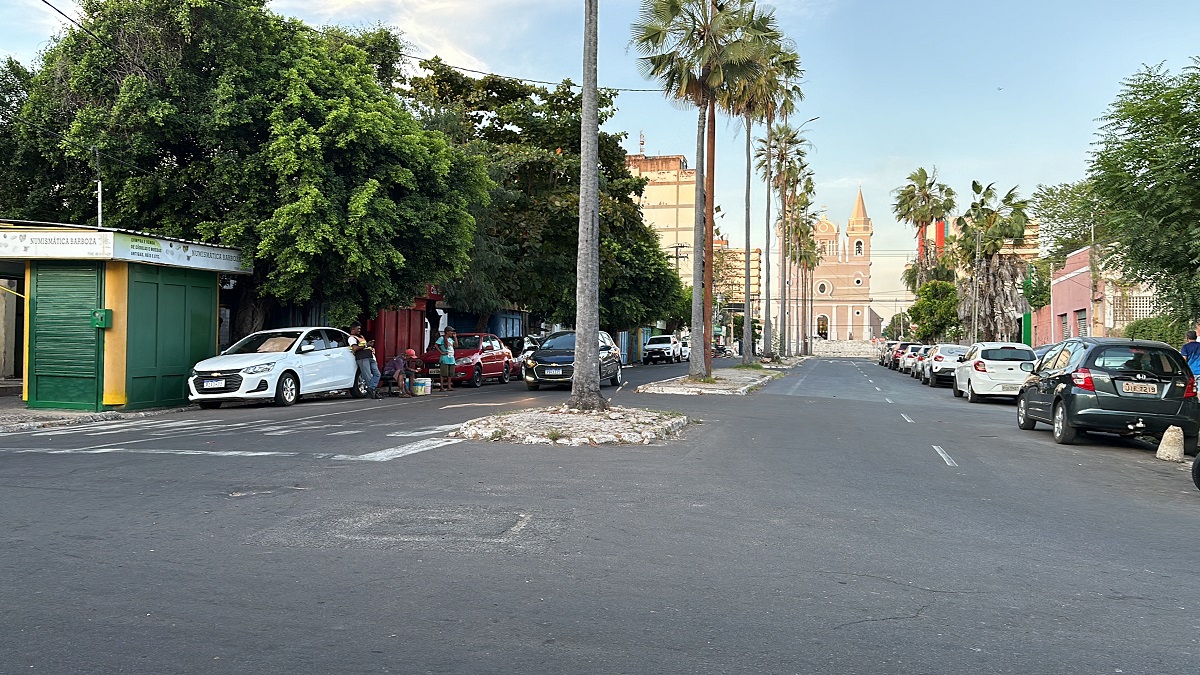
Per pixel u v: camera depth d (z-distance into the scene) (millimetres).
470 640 4500
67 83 20281
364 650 4344
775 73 33344
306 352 19891
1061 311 42500
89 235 17328
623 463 10305
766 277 52844
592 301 14562
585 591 5352
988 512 8141
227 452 10789
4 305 25438
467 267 25312
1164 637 4762
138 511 7375
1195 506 8852
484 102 36219
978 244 53906
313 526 6895
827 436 13922
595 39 14680
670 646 4469
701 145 27750
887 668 4242
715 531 6988
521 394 23578
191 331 19938
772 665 4250
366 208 20219
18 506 7559
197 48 20094
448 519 7180
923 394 28141
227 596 5164
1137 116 14594
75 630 4582
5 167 21562
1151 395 13273
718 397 22922
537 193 34938
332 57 22188
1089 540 7090
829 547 6582
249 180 20188
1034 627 4891
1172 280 14641
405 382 23250
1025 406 16109
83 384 17828
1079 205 16875
